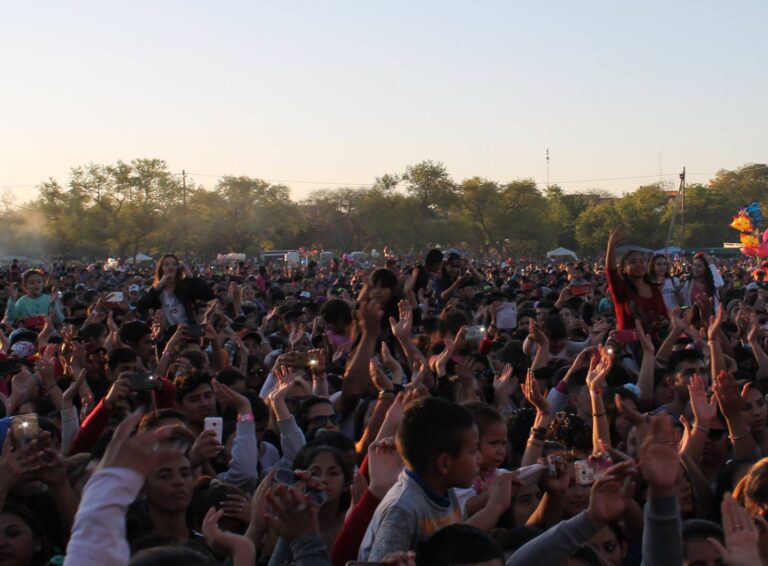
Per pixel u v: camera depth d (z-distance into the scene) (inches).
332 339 402.9
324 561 135.2
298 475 144.7
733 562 132.1
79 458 200.8
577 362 290.5
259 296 880.9
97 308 531.2
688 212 4498.0
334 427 258.4
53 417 279.9
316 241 4527.6
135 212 3841.0
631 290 387.9
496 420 188.9
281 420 236.5
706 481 217.0
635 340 355.6
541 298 751.7
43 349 403.9
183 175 3969.0
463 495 183.8
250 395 280.5
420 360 287.3
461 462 146.4
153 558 124.0
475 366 338.3
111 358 331.3
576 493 183.9
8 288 865.5
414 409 149.3
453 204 4136.3
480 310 545.6
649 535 130.8
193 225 3986.2
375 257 3137.3
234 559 154.3
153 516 180.1
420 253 4079.7
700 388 217.8
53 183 4047.7
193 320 465.1
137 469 109.3
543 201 4264.3
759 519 150.9
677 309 376.2
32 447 164.7
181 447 181.2
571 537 140.1
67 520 173.3
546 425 213.9
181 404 268.4
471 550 133.6
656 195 4598.9
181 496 178.9
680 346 392.8
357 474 177.5
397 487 148.8
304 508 136.5
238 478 227.6
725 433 239.5
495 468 192.7
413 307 413.4
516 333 426.0
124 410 257.3
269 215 4101.9
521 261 3056.1
